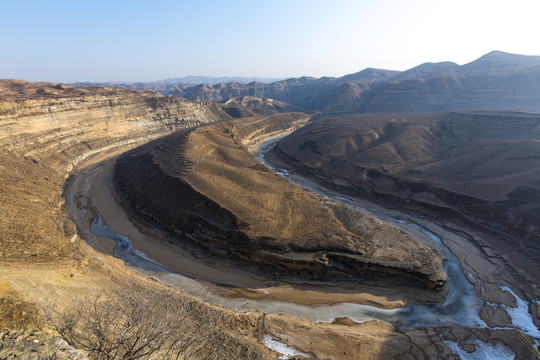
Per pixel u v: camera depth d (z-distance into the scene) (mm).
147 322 15938
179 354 15852
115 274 36219
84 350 14484
